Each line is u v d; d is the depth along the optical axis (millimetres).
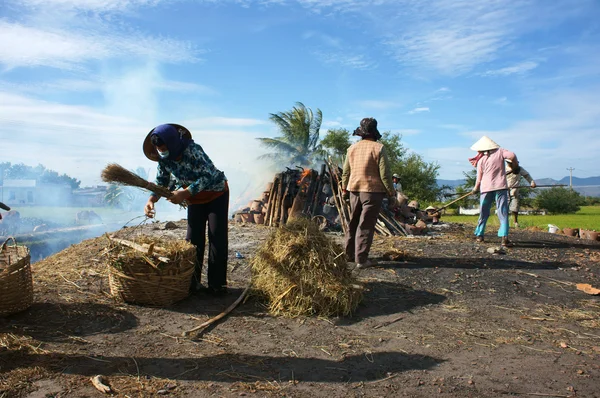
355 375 3160
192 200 4609
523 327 4141
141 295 4375
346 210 9039
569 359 3465
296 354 3480
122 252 4426
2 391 2775
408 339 3818
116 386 2912
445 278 5695
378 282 5480
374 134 6102
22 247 4441
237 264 6180
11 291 3916
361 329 4035
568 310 4637
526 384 3053
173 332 3842
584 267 6418
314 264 4441
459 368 3287
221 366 3242
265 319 4215
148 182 4262
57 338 3598
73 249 7039
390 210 10016
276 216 9523
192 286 4867
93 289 4855
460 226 11109
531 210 50781
